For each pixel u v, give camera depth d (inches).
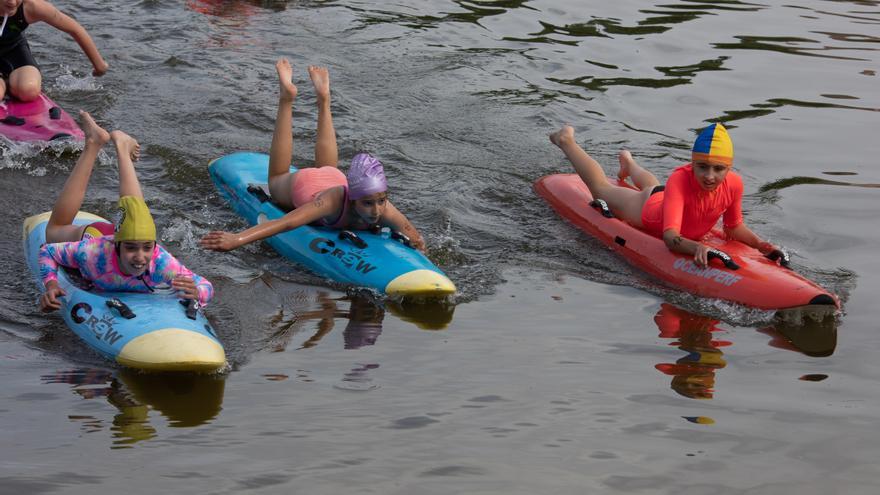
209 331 429.1
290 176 562.9
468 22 987.3
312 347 437.4
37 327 442.6
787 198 628.1
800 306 476.4
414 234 546.0
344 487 326.3
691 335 461.1
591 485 331.9
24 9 679.1
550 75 855.7
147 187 617.0
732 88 831.7
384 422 370.6
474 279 521.3
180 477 330.0
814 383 412.8
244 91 780.6
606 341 451.2
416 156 688.4
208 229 567.8
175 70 813.2
